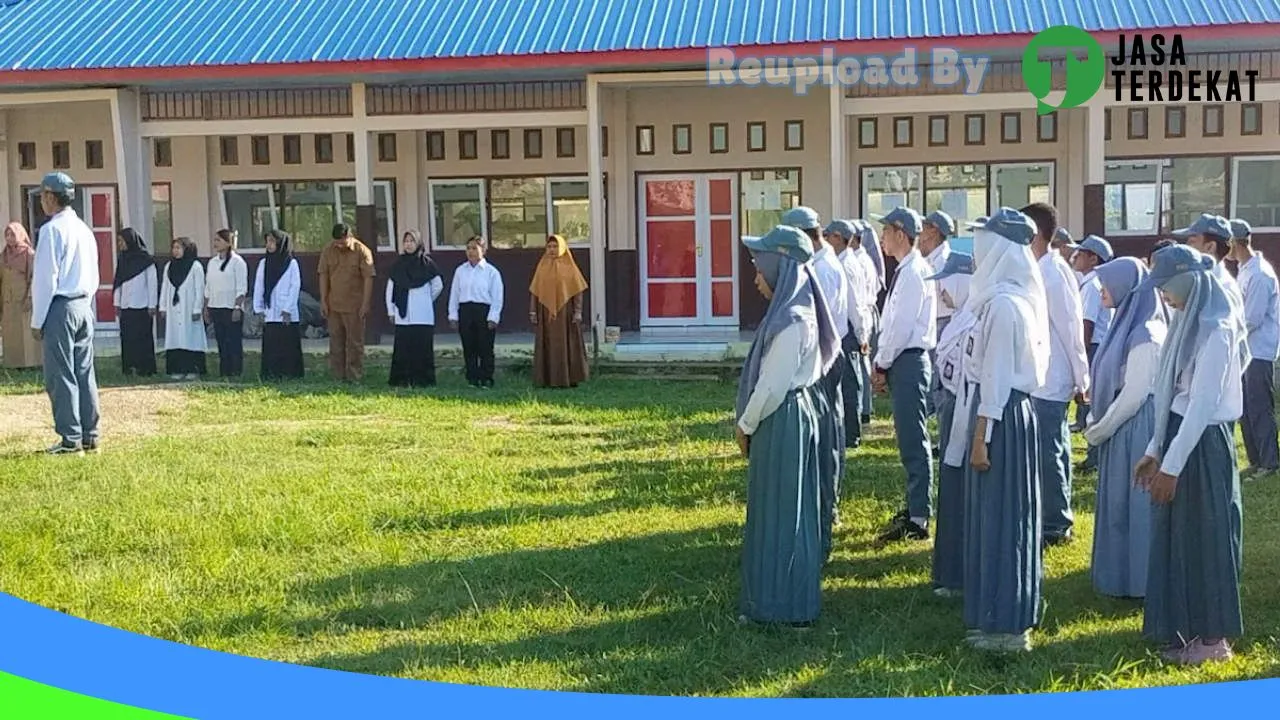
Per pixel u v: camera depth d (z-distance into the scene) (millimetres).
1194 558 5605
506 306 19547
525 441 11258
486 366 15352
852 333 10414
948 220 7965
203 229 19859
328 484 9258
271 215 19797
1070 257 11156
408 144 19422
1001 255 5703
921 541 7754
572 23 17672
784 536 6059
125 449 10742
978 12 16766
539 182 19328
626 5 18250
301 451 10664
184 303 15758
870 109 16625
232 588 6828
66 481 9375
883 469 9828
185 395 14008
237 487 9133
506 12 18281
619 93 18844
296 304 15672
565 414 12805
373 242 17828
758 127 18844
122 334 16000
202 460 10227
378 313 19188
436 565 7211
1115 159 18219
